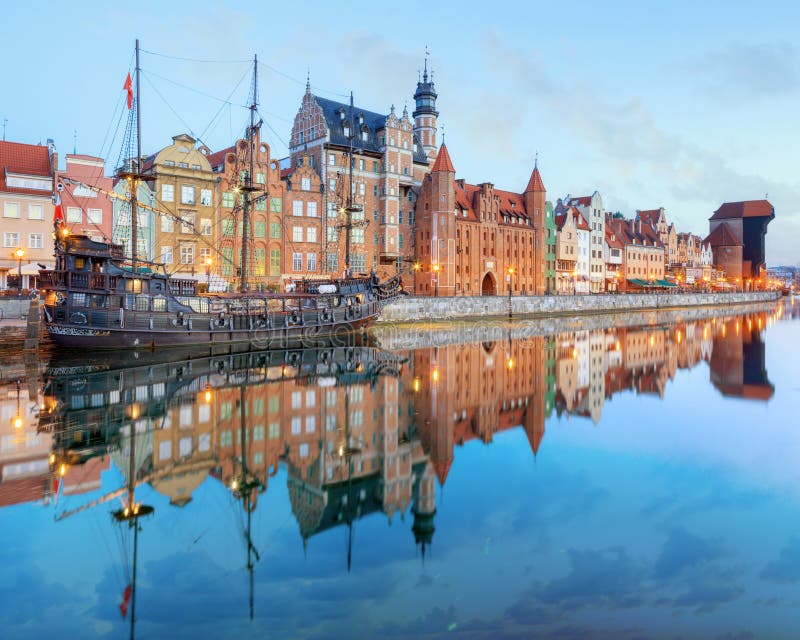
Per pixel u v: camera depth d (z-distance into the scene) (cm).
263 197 6334
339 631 977
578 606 1055
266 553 1291
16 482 1727
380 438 2297
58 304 4331
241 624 1001
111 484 1731
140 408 2689
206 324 5028
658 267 16312
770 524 1438
